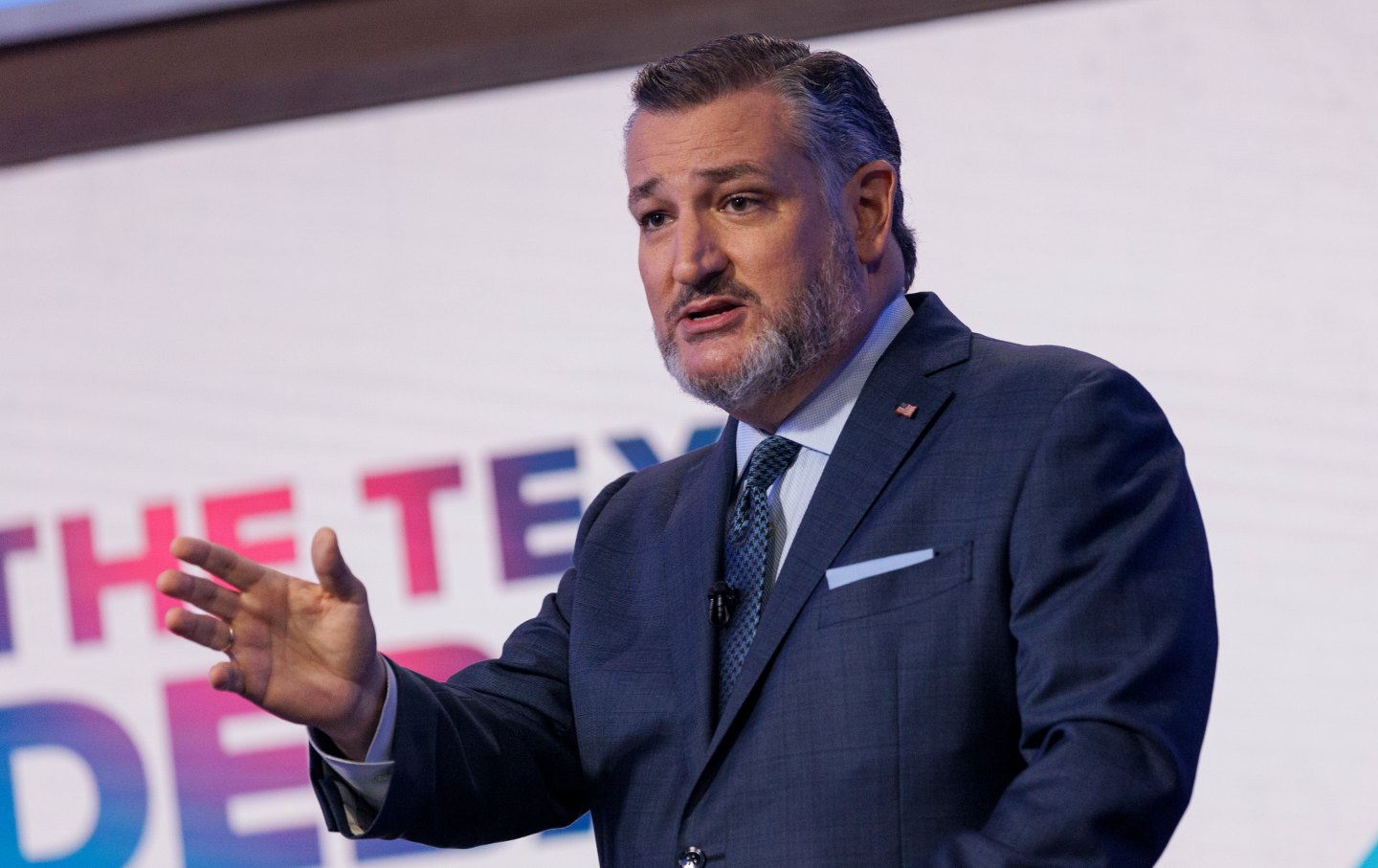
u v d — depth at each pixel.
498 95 10.23
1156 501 4.20
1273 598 8.95
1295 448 9.03
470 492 9.94
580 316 9.99
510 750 4.79
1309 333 9.12
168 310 10.36
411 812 4.45
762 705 4.27
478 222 10.15
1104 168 9.46
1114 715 3.79
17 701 10.23
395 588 9.91
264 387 10.21
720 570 4.70
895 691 4.11
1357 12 9.31
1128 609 3.98
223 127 10.44
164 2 10.40
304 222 10.30
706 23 10.02
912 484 4.36
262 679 4.17
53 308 10.46
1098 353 9.32
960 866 3.69
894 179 5.01
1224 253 9.27
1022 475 4.20
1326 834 8.77
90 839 10.08
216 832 10.00
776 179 4.65
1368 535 8.91
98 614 10.23
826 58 4.93
